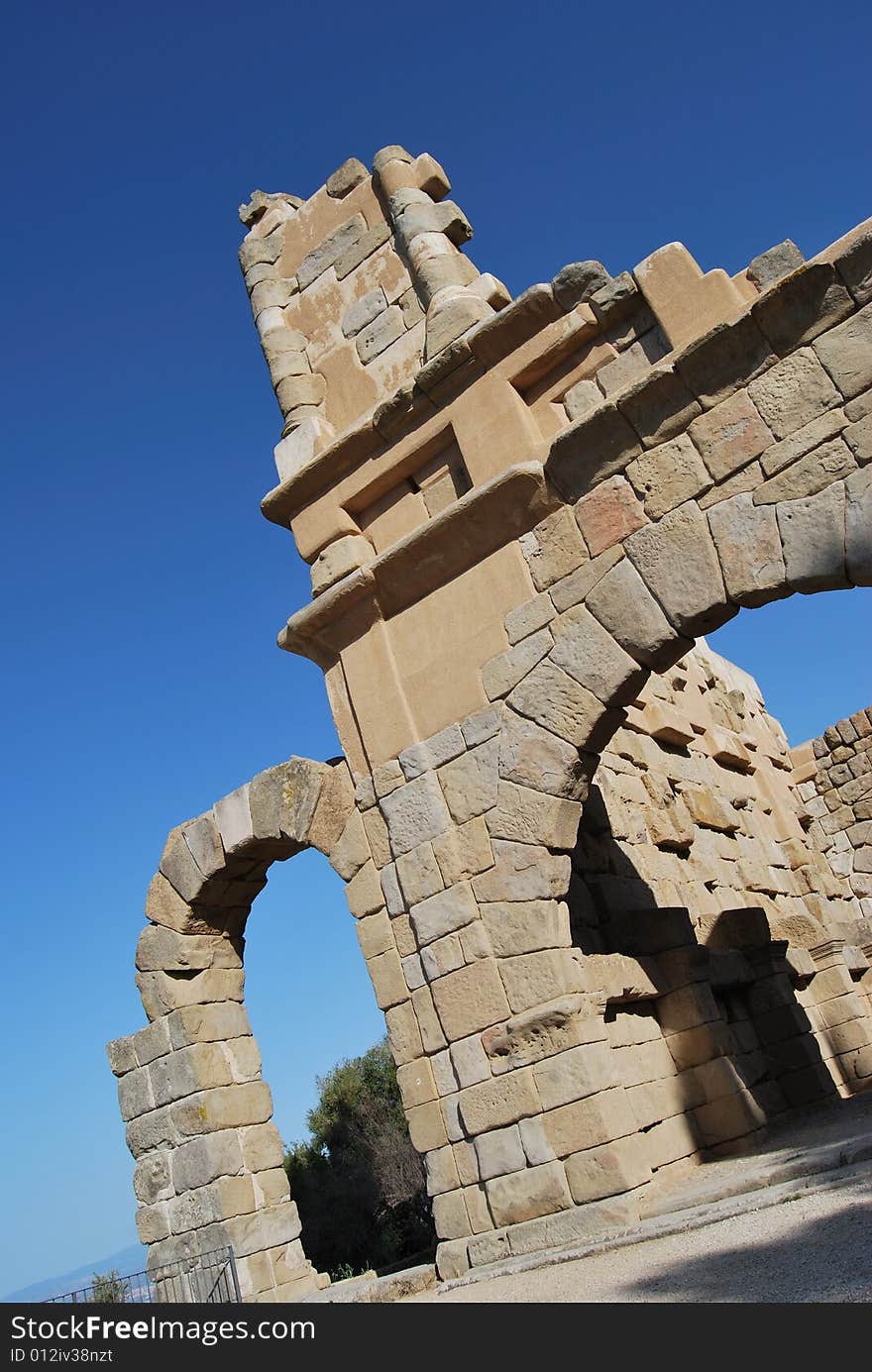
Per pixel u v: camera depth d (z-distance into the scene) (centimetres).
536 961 1066
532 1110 1034
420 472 1297
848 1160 830
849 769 2414
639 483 1071
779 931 1783
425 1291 1038
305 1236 2644
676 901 1470
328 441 1366
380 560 1234
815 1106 1395
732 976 1411
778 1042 1449
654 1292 663
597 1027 1052
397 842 1191
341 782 1327
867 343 964
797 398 991
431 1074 1128
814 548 962
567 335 1174
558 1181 1004
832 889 2173
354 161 1478
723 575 1009
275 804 1409
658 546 1051
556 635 1113
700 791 1750
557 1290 789
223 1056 1562
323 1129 3166
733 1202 841
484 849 1127
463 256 1391
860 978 1864
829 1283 545
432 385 1249
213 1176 1463
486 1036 1076
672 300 1104
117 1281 1466
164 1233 1483
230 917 1631
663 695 1788
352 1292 1126
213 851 1530
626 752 1562
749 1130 1159
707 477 1030
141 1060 1566
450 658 1199
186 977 1586
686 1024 1219
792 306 988
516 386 1218
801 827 2238
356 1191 2752
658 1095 1141
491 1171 1050
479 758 1149
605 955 1162
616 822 1415
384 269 1408
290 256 1501
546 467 1127
